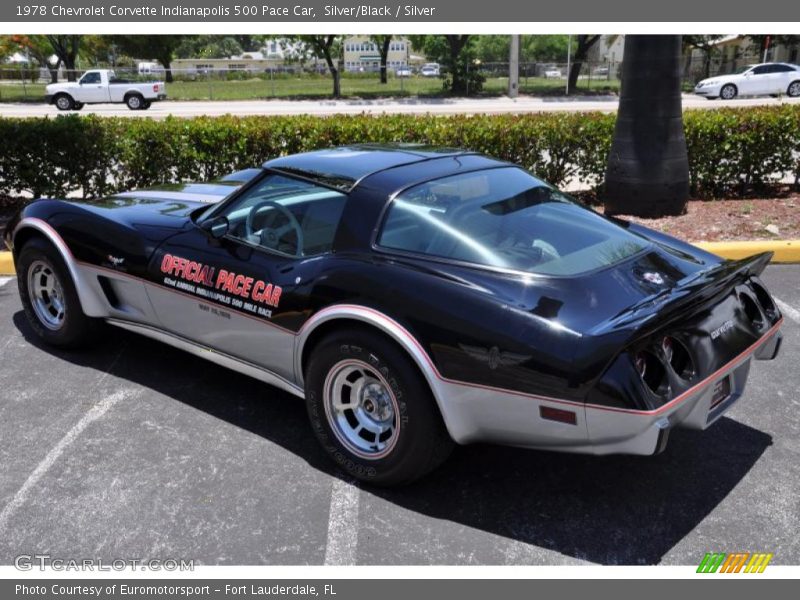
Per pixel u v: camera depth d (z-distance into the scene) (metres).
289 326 3.44
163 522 3.10
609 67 46.06
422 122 8.60
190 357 4.71
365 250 3.28
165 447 3.66
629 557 2.90
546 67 46.06
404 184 3.38
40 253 4.50
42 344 4.89
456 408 2.96
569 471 3.49
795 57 46.31
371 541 2.99
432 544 2.98
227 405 4.10
